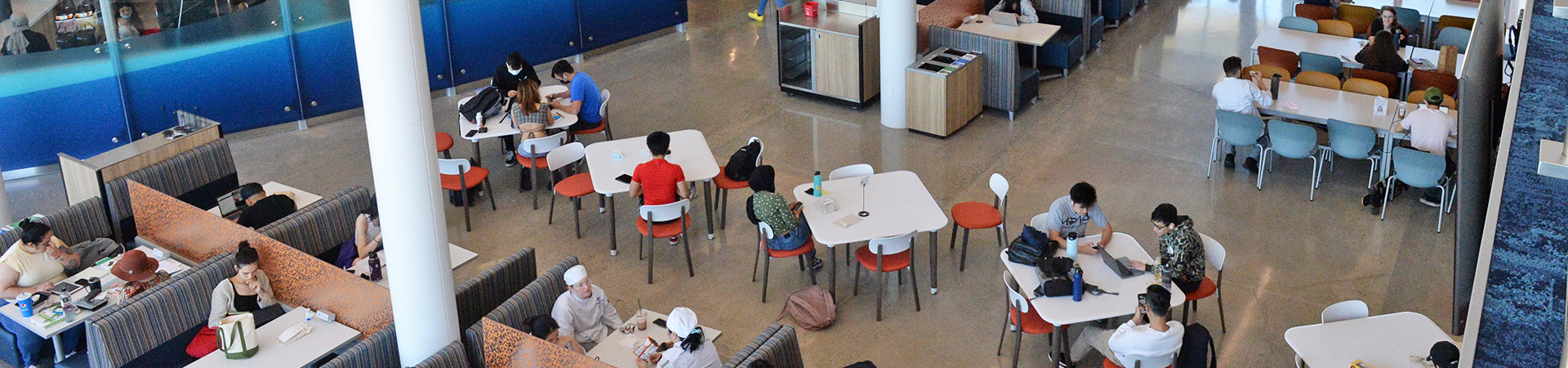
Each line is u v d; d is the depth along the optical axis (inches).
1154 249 326.0
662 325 257.0
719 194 368.8
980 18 448.5
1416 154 320.5
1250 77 369.1
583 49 501.0
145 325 257.6
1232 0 564.7
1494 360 121.3
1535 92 147.6
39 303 264.7
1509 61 326.3
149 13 384.5
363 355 236.2
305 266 264.1
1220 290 277.6
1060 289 251.1
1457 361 206.5
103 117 390.3
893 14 397.4
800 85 451.2
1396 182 349.7
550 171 348.5
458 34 457.7
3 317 264.8
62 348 265.9
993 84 421.1
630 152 345.7
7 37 363.3
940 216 294.8
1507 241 129.0
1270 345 276.4
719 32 538.0
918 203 303.0
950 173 378.6
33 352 266.1
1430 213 339.9
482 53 468.8
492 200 359.3
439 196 228.8
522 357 232.7
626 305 303.0
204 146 335.6
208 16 396.2
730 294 307.9
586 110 383.2
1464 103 194.7
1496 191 134.4
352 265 288.0
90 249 293.3
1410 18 459.8
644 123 428.8
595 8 497.0
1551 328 121.0
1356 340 230.1
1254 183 365.4
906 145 403.9
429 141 220.8
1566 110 143.0
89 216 303.6
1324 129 398.0
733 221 349.4
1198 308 292.8
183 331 267.0
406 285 231.6
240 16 402.3
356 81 440.5
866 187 312.5
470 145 411.8
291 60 420.2
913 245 285.7
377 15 203.8
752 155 337.7
